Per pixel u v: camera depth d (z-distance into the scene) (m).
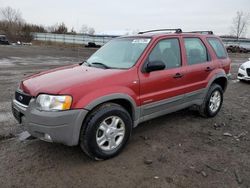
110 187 3.04
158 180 3.19
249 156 3.87
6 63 15.21
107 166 3.48
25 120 3.43
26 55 22.00
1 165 3.42
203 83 5.14
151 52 4.19
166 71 4.34
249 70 10.03
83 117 3.31
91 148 3.44
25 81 3.75
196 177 3.27
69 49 34.09
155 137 4.46
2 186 3.00
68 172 3.31
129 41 4.59
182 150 4.00
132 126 4.02
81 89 3.32
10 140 4.17
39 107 3.25
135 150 3.95
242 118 5.69
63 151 3.83
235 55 32.31
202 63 5.14
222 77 5.64
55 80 3.54
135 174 3.30
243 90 8.91
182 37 4.83
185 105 4.91
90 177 3.22
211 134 4.68
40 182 3.09
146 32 5.09
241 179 3.25
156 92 4.19
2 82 8.78
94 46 42.03
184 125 5.09
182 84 4.66
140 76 3.94
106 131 3.59
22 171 3.30
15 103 3.64
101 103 3.52
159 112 4.40
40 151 3.82
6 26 59.91
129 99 3.78
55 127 3.19
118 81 3.68
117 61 4.24
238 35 56.84
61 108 3.20
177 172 3.37
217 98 5.65
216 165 3.58
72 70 4.04
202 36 5.35
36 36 55.75
